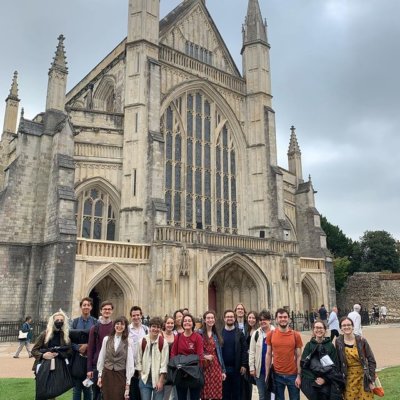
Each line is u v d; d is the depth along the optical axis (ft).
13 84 175.11
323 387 32.53
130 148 129.39
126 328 35.78
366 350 33.30
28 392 46.73
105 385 34.06
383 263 268.21
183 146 146.92
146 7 141.18
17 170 115.34
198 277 115.55
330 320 77.51
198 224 145.07
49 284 102.83
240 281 137.28
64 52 127.85
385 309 179.83
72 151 117.08
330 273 165.58
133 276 111.04
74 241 103.86
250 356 39.96
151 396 35.78
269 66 175.73
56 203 108.99
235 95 167.94
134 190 125.18
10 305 108.06
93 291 120.67
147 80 134.00
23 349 89.30
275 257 135.44
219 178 156.66
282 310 37.73
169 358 36.63
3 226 110.83
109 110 161.79
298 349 37.01
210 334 38.81
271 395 39.11
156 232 114.73
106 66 159.22
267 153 161.79
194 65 154.40
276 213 154.40
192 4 165.37
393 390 46.37
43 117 123.95
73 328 40.70
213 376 37.24
